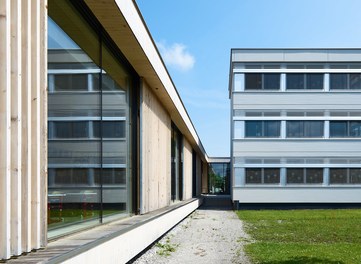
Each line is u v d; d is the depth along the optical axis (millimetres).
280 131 30672
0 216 4492
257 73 30891
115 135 10117
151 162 14484
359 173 30484
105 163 9094
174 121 22500
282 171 30516
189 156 33156
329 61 30766
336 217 22672
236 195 30547
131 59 11352
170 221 15266
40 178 5203
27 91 4945
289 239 13766
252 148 30688
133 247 8727
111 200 9586
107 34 9430
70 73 7008
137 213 12359
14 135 4715
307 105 30750
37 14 5164
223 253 10727
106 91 9430
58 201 6316
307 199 30344
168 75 15484
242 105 30875
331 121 30703
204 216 24719
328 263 9156
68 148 6777
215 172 60656
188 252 10938
